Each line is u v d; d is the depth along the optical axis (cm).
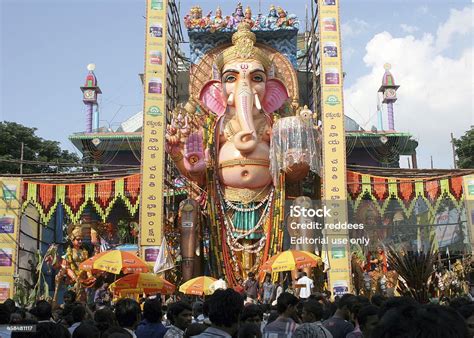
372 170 2792
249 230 2569
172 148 2612
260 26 3272
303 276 2145
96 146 3797
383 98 4125
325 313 841
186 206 2569
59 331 467
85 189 2731
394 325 265
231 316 535
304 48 3991
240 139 2572
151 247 2473
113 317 829
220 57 2792
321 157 2602
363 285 2528
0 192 2661
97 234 2886
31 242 2998
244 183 2588
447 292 2361
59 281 2547
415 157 3891
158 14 2730
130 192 2719
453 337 259
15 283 2545
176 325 776
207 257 2677
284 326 713
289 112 2970
